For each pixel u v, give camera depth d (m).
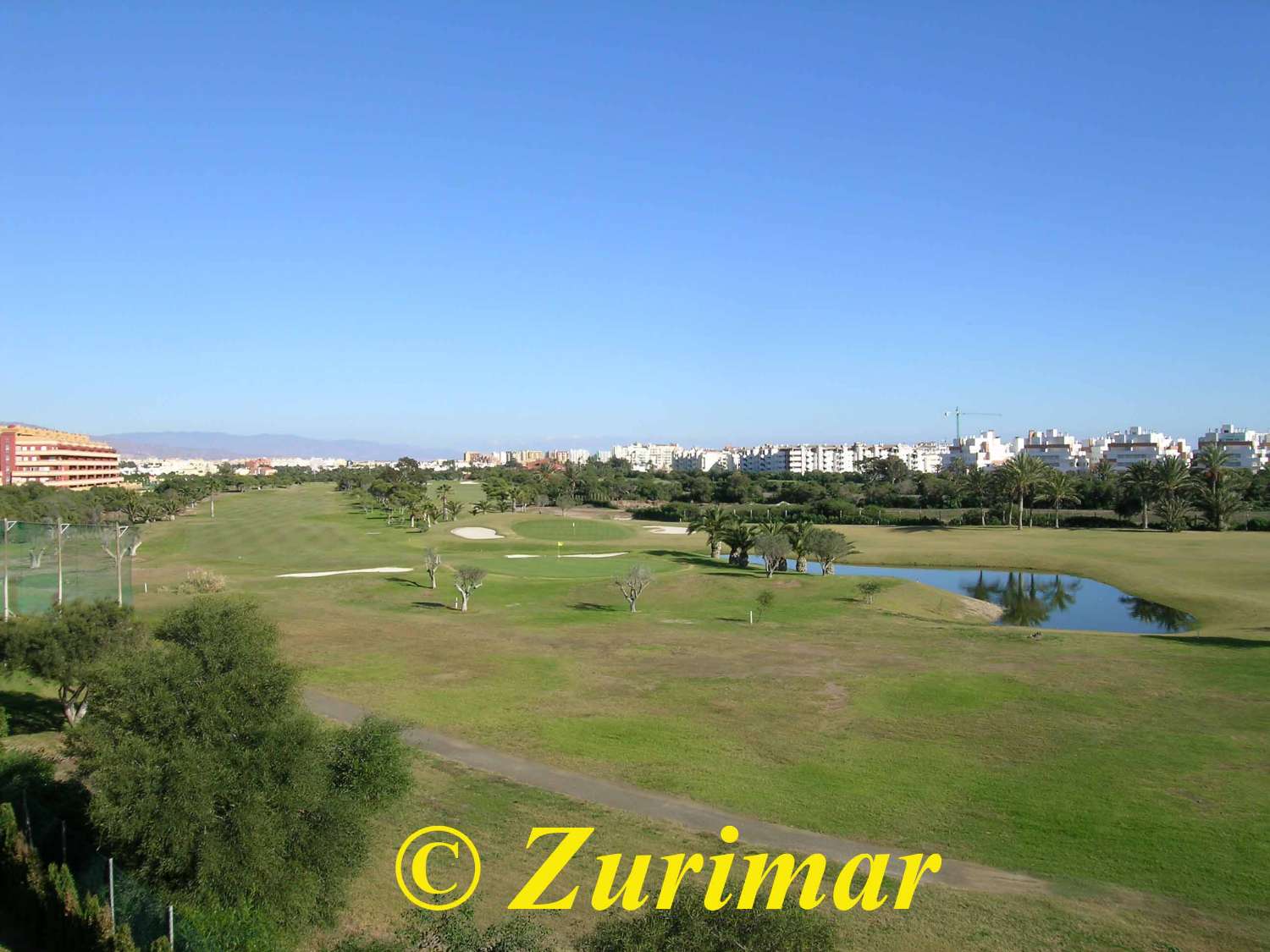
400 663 42.44
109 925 16.39
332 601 61.22
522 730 31.84
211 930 15.51
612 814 24.19
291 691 20.05
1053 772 27.73
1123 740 30.89
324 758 20.05
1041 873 20.95
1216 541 105.81
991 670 41.53
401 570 76.94
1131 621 65.94
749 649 46.62
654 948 14.02
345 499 185.62
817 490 175.25
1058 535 117.19
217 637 19.42
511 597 64.12
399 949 15.66
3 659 31.88
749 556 98.44
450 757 28.84
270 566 79.81
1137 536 113.75
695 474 199.88
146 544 100.62
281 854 17.30
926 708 34.97
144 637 32.94
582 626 53.34
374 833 21.06
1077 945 17.69
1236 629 55.41
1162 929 18.38
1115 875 20.86
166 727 17.86
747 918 14.46
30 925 18.05
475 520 127.62
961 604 68.88
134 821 16.66
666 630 52.12
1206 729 32.12
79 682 31.12
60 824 19.66
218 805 17.33
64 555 46.59
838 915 18.64
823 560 80.06
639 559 86.25
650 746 30.25
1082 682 39.12
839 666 42.47
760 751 29.70
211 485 190.25
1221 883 20.45
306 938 17.45
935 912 18.89
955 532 123.62
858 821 23.95
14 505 107.50
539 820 23.69
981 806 25.02
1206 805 25.03
